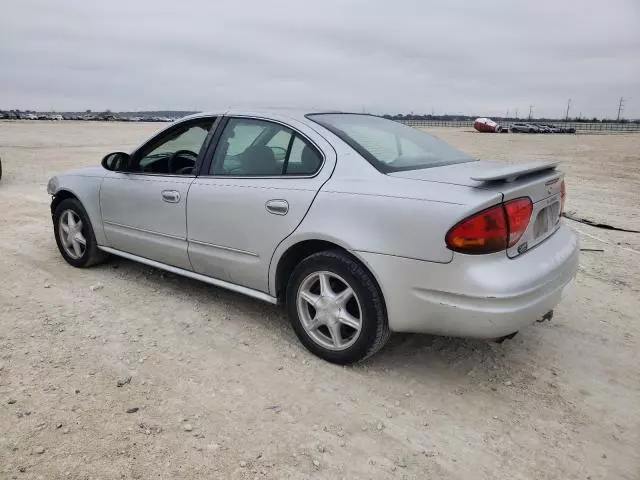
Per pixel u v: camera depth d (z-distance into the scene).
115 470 2.41
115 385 3.10
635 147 27.17
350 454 2.60
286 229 3.42
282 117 3.72
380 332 3.19
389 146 3.62
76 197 4.96
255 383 3.19
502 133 58.16
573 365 3.52
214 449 2.59
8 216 7.47
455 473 2.50
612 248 6.38
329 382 3.23
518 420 2.91
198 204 3.92
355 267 3.16
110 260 5.41
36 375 3.18
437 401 3.07
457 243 2.79
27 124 55.50
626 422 2.92
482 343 3.79
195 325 3.96
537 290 2.91
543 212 3.23
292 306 3.54
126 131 38.31
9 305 4.21
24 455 2.48
